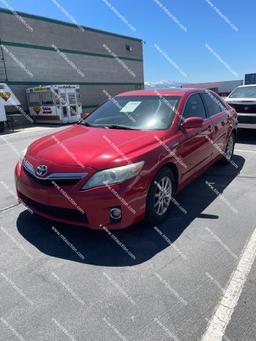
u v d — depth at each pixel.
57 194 3.20
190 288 2.64
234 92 9.48
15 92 19.22
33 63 20.16
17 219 3.96
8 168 6.71
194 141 4.40
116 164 3.15
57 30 21.59
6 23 18.33
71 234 3.57
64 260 3.08
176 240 3.43
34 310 2.42
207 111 5.19
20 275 2.85
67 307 2.45
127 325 2.26
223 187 5.05
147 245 3.33
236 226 3.74
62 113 18.09
